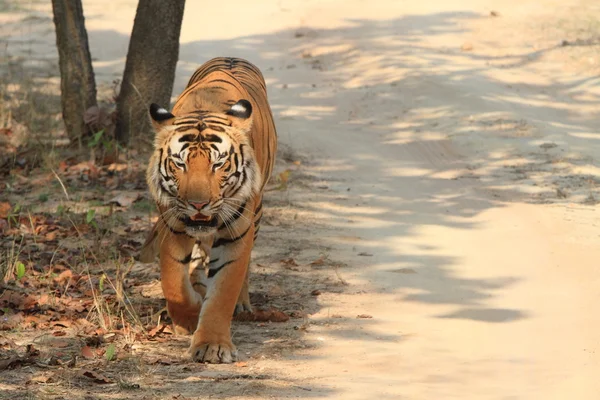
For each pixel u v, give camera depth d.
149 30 16.75
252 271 11.76
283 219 14.09
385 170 17.25
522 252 12.63
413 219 14.32
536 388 8.18
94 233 12.98
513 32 27.55
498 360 8.95
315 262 12.06
